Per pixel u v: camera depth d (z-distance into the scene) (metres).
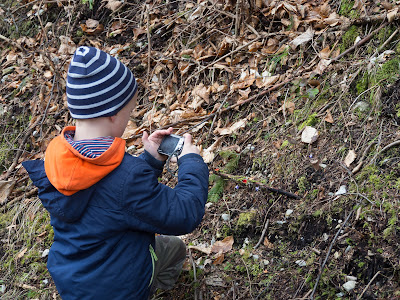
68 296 1.66
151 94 3.44
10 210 3.19
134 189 1.59
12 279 2.75
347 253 2.04
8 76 4.06
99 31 3.98
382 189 2.13
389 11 2.66
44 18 4.30
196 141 2.98
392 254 1.94
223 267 2.28
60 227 1.70
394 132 2.29
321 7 3.06
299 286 2.07
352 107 2.50
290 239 2.26
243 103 2.93
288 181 2.44
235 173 2.65
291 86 2.84
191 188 1.72
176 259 2.17
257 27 3.29
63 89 3.79
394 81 2.42
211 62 3.31
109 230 1.62
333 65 2.74
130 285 1.67
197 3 3.64
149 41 3.50
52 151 1.62
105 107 1.62
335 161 2.37
